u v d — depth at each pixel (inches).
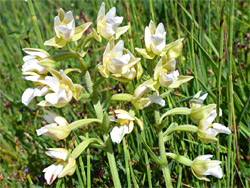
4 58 10.6
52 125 4.3
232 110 4.7
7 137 7.4
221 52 4.3
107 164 5.8
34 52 4.3
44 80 4.3
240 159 5.1
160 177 5.4
